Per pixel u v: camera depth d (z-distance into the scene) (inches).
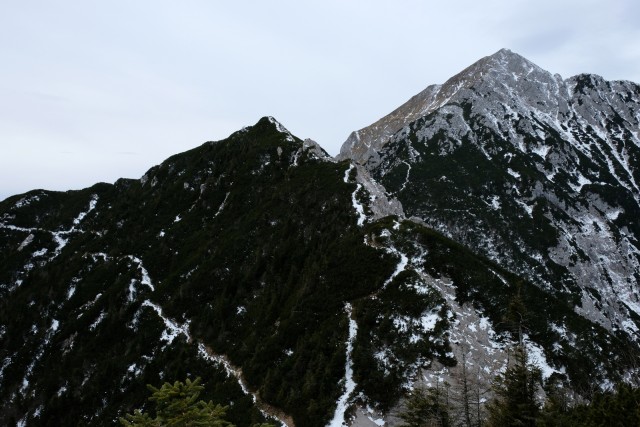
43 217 7608.3
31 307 5374.0
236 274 4527.6
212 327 4045.3
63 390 4200.3
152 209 6402.6
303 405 2719.0
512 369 1668.3
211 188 6205.7
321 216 4485.7
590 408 1887.3
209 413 967.0
